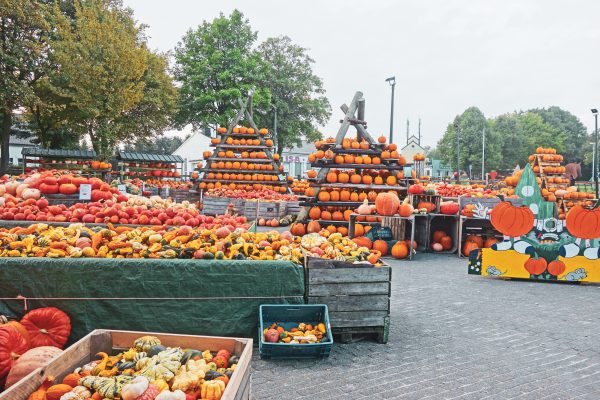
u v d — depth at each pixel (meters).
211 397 2.60
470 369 4.25
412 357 4.54
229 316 4.63
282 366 4.23
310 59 50.16
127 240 5.07
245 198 17.27
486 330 5.43
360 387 3.81
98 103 26.00
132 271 4.46
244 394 2.94
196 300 4.57
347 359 4.45
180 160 25.98
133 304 4.46
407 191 12.27
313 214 12.20
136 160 24.64
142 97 29.28
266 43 48.88
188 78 40.06
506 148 83.44
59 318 4.22
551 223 8.21
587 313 6.22
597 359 4.55
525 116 100.00
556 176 19.58
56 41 25.67
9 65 24.20
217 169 19.67
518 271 8.30
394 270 9.16
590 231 8.03
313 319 4.77
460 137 77.94
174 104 33.62
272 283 4.72
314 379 3.96
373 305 4.92
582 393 3.78
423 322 5.72
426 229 11.57
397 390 3.77
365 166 12.38
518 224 8.29
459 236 11.04
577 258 8.09
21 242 4.69
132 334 3.28
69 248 4.59
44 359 3.19
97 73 25.25
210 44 40.62
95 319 4.42
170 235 5.24
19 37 24.83
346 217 12.17
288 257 4.89
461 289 7.57
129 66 26.78
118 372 2.87
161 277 4.51
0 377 3.11
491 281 8.27
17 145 55.94
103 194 9.07
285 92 47.12
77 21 26.34
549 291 7.53
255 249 5.02
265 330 4.48
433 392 3.75
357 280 4.89
